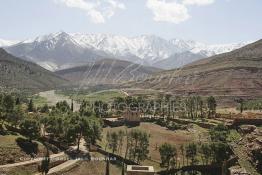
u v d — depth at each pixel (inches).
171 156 7401.6
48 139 7849.4
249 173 7219.5
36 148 6929.1
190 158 7839.6
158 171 7313.0
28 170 6122.1
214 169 7549.2
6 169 5880.9
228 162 7583.7
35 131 7126.0
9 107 7829.7
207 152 7662.4
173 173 7303.2
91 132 7834.6
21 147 6702.8
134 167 5506.9
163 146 7421.3
